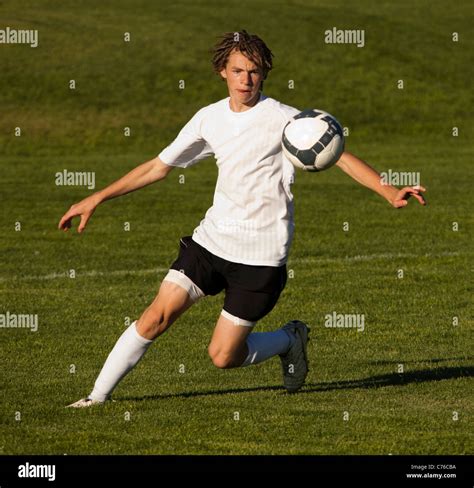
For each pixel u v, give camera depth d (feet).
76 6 452.35
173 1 473.67
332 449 61.93
